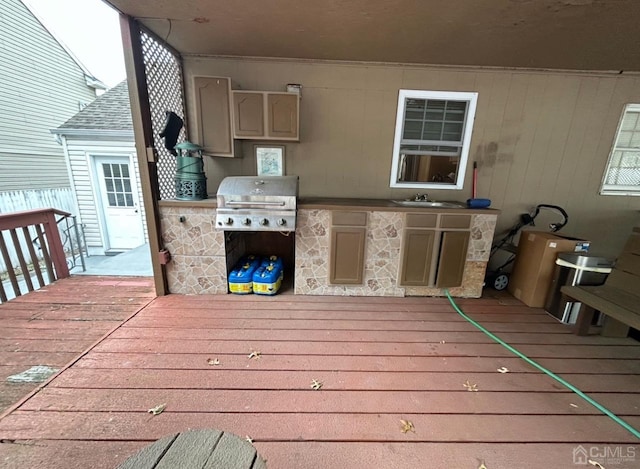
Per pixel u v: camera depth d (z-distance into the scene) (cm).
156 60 258
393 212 270
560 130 323
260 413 143
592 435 137
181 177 267
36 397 148
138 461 76
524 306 278
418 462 121
